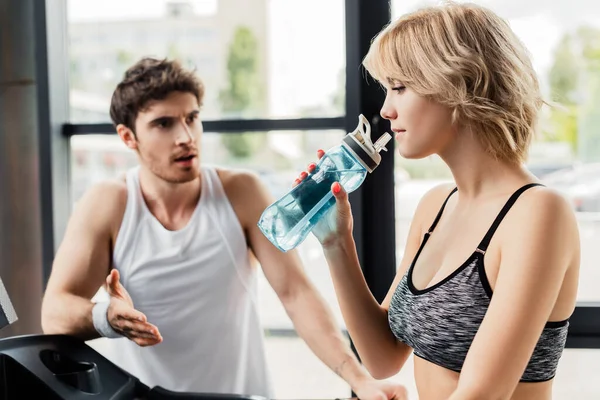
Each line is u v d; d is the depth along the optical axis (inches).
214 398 41.3
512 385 30.3
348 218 40.4
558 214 31.5
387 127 65.1
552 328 33.3
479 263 33.5
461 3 36.3
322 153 40.1
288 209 39.0
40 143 68.9
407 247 43.4
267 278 55.0
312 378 69.4
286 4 68.0
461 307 33.8
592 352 63.1
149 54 70.9
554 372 34.2
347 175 38.4
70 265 53.0
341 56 67.1
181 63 55.2
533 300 30.5
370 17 64.9
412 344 37.4
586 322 62.4
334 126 67.2
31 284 71.8
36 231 71.6
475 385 30.0
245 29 69.1
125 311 45.0
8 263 71.9
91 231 53.9
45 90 68.6
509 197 33.7
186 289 53.7
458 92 33.9
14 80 71.0
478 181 35.8
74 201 72.1
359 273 41.8
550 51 62.7
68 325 49.1
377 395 41.1
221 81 69.8
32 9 70.1
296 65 68.1
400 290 38.7
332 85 67.6
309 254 68.0
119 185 55.7
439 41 34.3
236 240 54.7
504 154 34.8
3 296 40.0
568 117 62.8
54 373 41.1
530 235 31.2
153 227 54.4
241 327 55.4
